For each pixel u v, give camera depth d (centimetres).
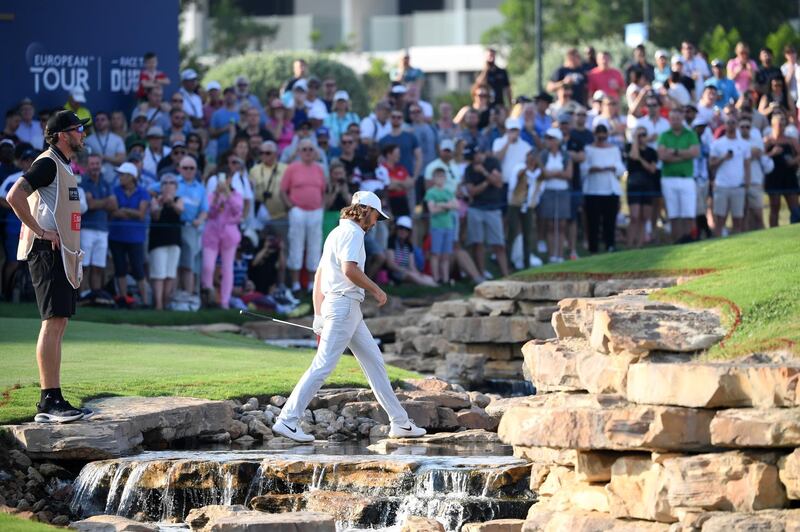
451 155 6919
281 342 6038
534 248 7138
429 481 3219
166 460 3388
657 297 3130
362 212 3566
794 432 2423
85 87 6794
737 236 5766
